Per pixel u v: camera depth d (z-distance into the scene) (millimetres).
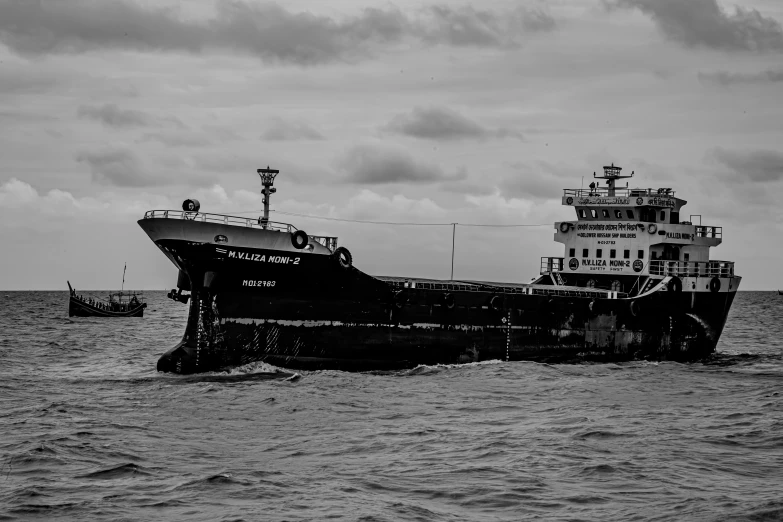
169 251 54625
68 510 29641
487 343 63281
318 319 57094
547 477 34125
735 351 88875
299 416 44562
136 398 49094
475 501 31266
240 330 55656
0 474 33719
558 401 50469
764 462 36875
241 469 34562
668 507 30719
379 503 30688
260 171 56656
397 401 49062
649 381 59688
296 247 55281
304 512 29641
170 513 29438
